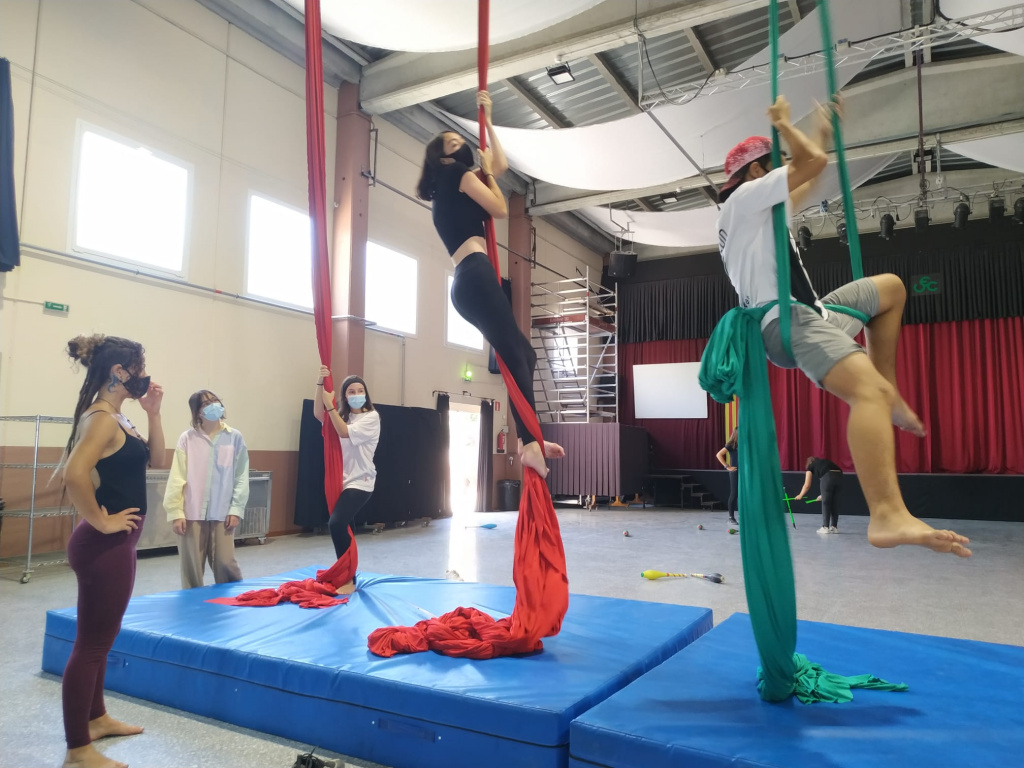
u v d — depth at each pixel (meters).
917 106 9.60
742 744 1.68
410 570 5.75
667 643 2.69
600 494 12.59
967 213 10.60
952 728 1.79
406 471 9.34
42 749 2.22
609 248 15.93
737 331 2.04
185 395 7.04
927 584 5.32
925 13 7.78
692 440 14.90
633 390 15.57
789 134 1.88
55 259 5.98
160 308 6.84
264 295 8.07
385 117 10.02
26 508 5.67
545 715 1.90
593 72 9.44
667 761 1.68
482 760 1.99
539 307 13.45
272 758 2.21
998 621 4.11
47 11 5.97
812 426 13.64
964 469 12.29
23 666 3.09
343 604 3.38
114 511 2.08
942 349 12.69
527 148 9.49
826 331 1.88
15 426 5.65
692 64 9.33
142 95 6.75
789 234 1.99
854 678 2.16
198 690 2.62
